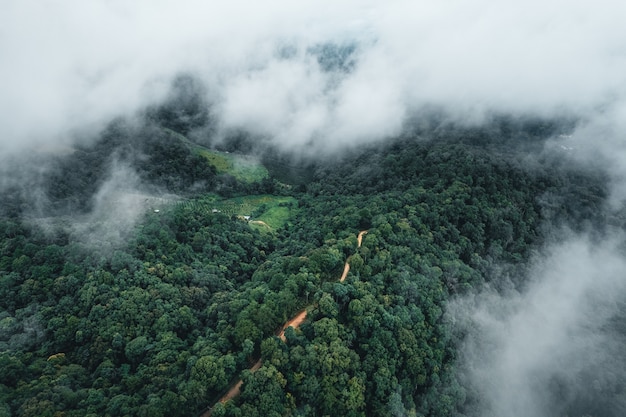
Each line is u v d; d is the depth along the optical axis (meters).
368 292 121.88
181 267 146.62
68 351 111.25
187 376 97.19
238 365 99.44
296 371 98.69
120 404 89.69
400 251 143.00
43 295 124.00
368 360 106.94
